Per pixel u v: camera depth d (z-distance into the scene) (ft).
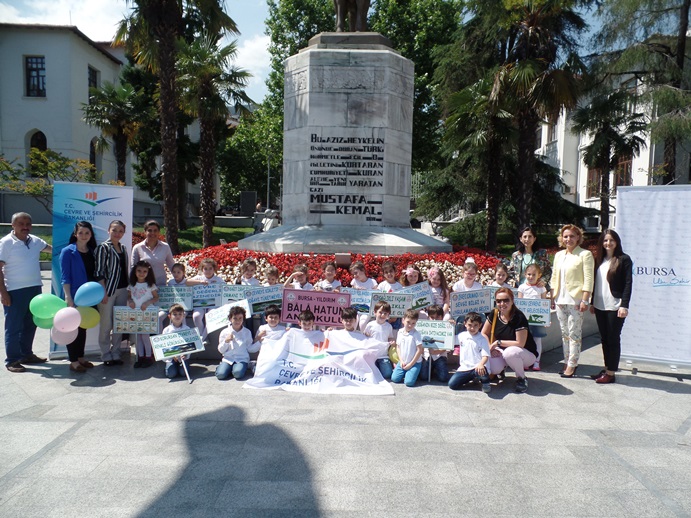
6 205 90.22
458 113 51.03
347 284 27.55
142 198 118.01
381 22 82.38
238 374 19.45
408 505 10.72
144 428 14.62
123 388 18.37
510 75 43.45
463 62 68.85
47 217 91.66
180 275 23.39
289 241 32.22
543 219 70.95
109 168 108.78
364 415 15.88
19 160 92.22
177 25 49.47
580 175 103.55
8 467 12.28
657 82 57.00
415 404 17.03
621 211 21.88
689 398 18.29
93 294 19.69
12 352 20.51
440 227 95.81
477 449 13.51
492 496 11.14
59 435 14.11
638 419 16.03
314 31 89.97
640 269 21.63
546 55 46.65
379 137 33.60
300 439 13.94
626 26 57.31
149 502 10.75
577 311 20.53
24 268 20.68
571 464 12.75
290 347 19.52
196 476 11.85
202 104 61.31
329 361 18.86
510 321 19.30
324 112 33.53
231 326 20.22
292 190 35.04
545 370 21.84
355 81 33.55
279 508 10.56
